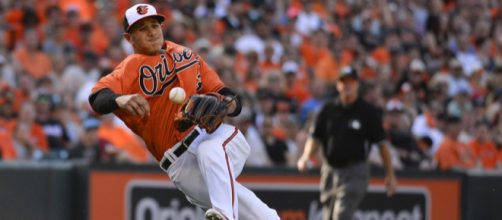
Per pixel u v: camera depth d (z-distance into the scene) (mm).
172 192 34656
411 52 62031
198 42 48781
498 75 58312
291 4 62906
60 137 39781
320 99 50656
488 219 40062
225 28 55156
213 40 53625
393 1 68812
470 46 69000
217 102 20438
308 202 36594
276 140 41375
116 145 37094
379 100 52125
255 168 35844
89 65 46438
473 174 39812
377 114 32469
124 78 20359
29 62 45844
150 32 20578
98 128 37406
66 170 33469
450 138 47375
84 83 45375
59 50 47562
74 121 41969
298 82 51438
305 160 33000
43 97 39688
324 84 52969
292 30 59250
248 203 20984
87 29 49094
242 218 21078
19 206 32969
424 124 50406
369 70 57031
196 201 21391
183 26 52000
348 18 64750
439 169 39156
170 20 52031
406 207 38219
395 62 59875
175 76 20859
